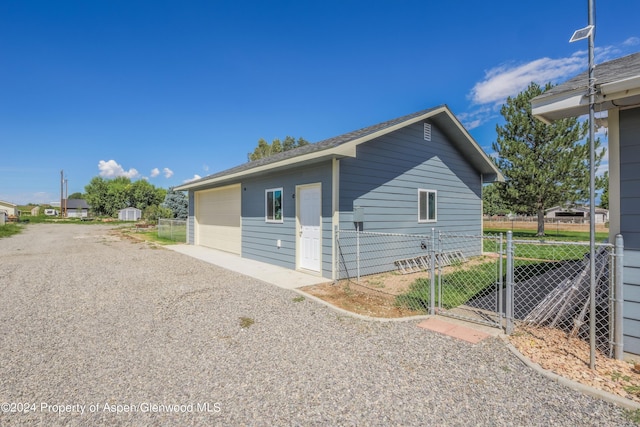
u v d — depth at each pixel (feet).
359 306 15.93
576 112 11.71
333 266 21.65
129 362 10.11
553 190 52.21
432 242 14.52
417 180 27.96
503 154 56.70
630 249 10.14
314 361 10.09
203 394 8.30
